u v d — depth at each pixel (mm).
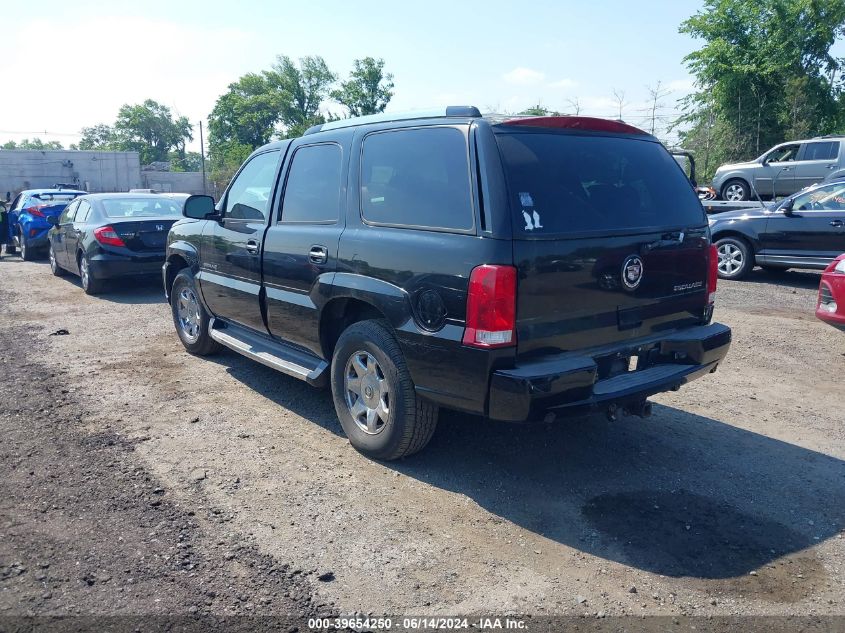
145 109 105062
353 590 3166
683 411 5543
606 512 3889
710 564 3402
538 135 3957
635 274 4062
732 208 13375
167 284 7305
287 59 68188
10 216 16641
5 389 5973
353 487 4160
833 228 10578
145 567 3312
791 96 26531
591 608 3062
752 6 27109
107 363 6797
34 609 2994
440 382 3891
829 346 7434
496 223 3594
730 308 9375
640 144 4469
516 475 4336
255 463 4488
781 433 5102
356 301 4516
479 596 3139
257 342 5730
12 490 4074
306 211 4984
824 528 3756
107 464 4449
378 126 4496
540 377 3551
